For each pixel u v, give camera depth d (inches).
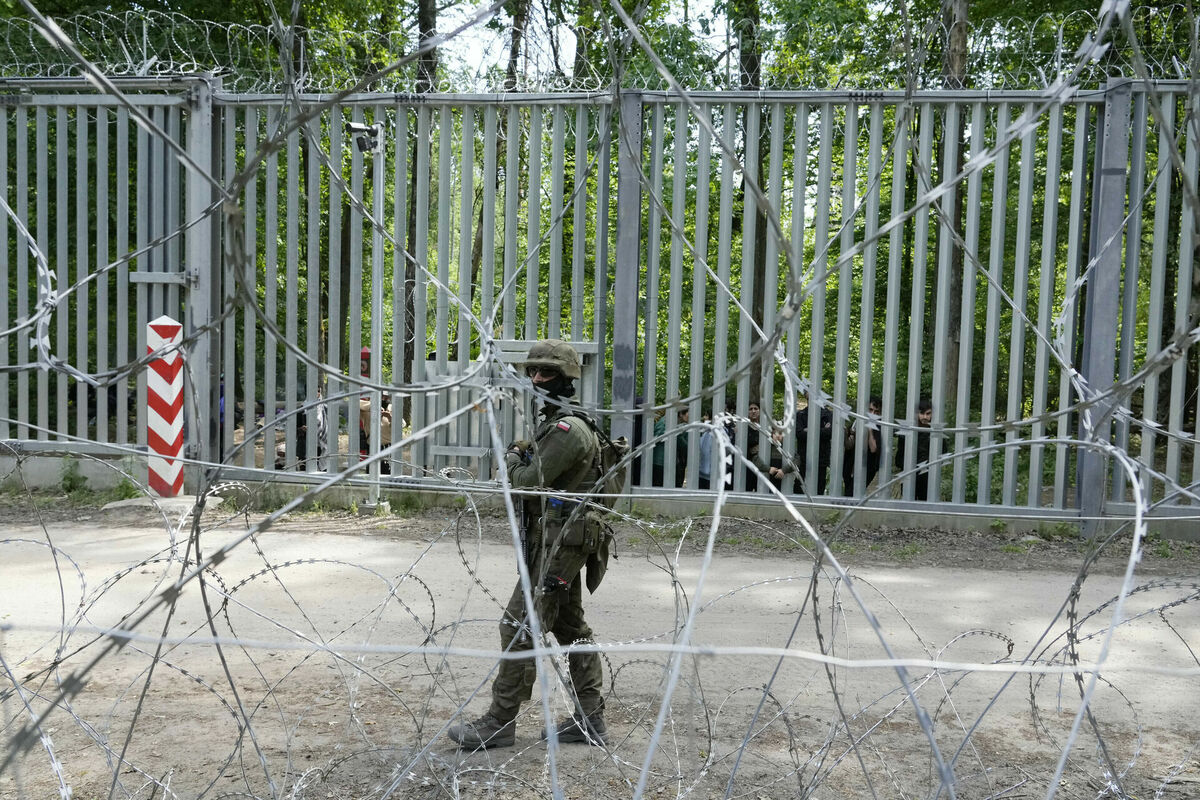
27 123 395.9
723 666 200.7
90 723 164.9
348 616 230.8
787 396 118.4
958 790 146.9
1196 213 75.4
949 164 340.8
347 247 579.2
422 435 80.9
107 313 379.2
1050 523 340.5
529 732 168.2
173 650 203.3
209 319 371.6
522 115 372.2
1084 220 339.6
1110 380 331.0
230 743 158.2
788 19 501.7
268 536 323.6
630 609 243.0
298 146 369.7
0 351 394.3
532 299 362.3
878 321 603.5
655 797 143.2
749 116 350.0
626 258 354.3
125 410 376.8
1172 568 302.5
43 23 70.2
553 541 154.4
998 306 340.2
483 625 227.6
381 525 344.8
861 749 161.2
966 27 352.5
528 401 162.9
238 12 592.1
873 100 341.4
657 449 381.1
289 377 371.9
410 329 380.8
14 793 138.8
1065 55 338.3
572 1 513.7
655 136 357.7
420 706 176.1
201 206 369.1
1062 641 221.3
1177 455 334.0
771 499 342.6
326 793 141.3
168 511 348.2
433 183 390.6
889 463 347.9
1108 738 167.9
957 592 268.7
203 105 368.8
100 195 378.9
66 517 344.2
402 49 627.8
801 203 349.1
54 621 219.3
